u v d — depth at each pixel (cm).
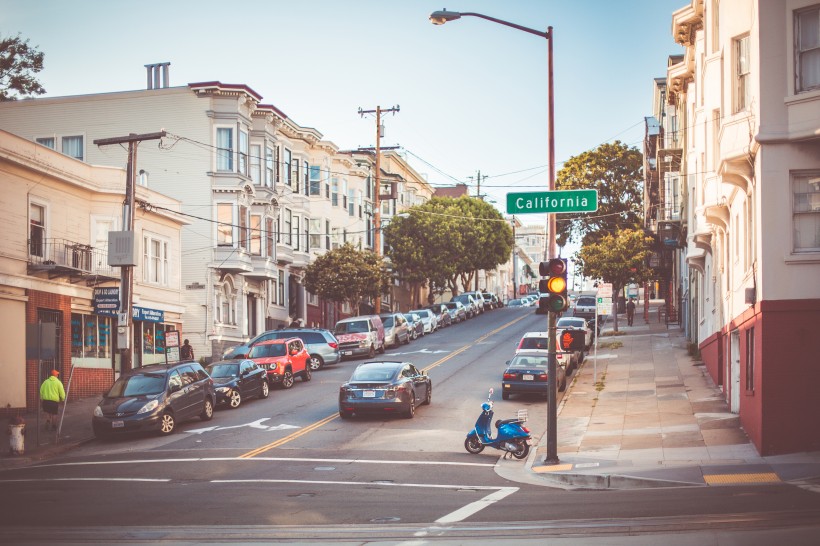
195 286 4903
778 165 1952
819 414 1898
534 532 1184
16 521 1338
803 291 1923
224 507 1451
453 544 1121
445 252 7388
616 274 5078
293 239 5984
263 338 4212
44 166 3319
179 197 4991
